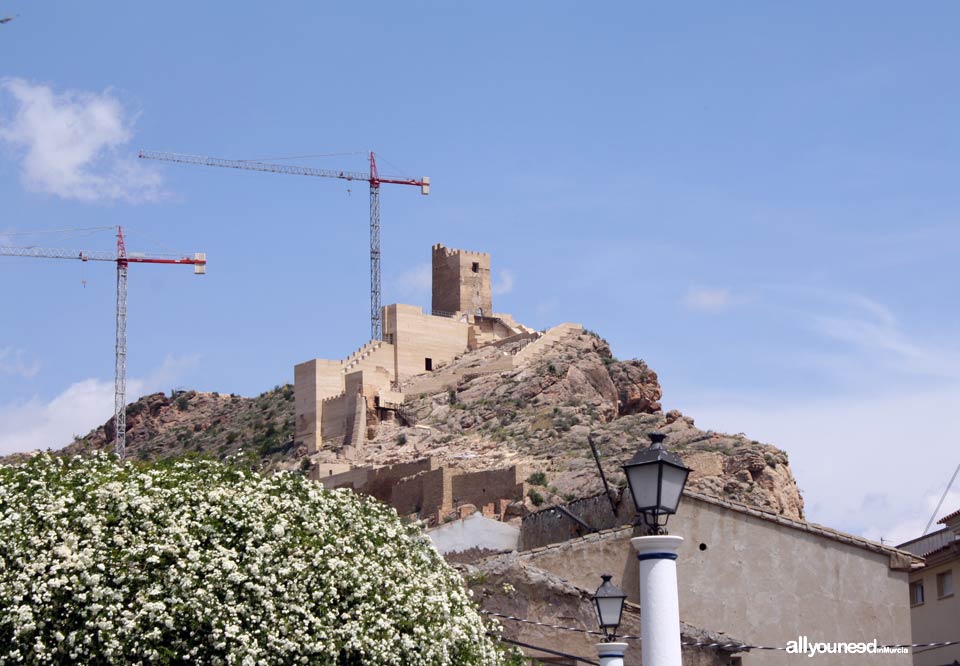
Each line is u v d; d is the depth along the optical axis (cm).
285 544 3509
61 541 3350
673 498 2595
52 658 3228
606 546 4434
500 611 4194
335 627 3428
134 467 3759
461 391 17775
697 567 4456
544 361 17800
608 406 17212
